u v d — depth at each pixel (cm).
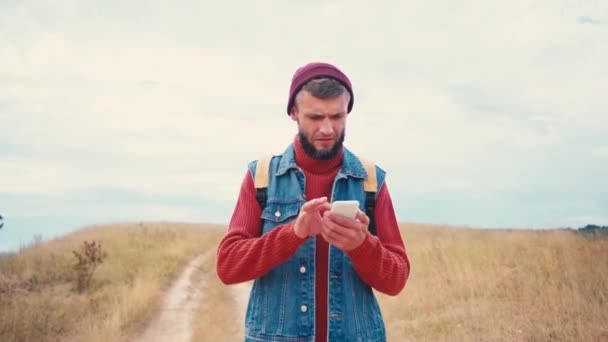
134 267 1784
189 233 3088
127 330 1032
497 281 927
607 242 987
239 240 201
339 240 174
